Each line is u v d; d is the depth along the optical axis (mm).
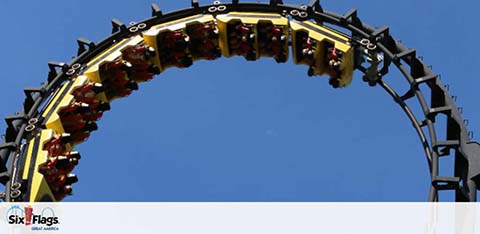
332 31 33219
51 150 29719
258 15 34375
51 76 32500
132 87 34375
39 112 31078
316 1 33750
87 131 32562
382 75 32094
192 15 34969
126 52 33781
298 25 33500
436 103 29312
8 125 29703
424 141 28078
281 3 34406
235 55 35188
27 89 31094
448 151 27359
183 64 35188
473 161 26828
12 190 27328
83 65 33281
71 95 31703
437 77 29484
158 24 34781
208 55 35312
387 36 31750
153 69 34531
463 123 28141
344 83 33312
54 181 29688
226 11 34812
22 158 29000
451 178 25891
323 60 33469
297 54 34094
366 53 32125
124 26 34500
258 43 34500
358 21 32625
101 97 32969
